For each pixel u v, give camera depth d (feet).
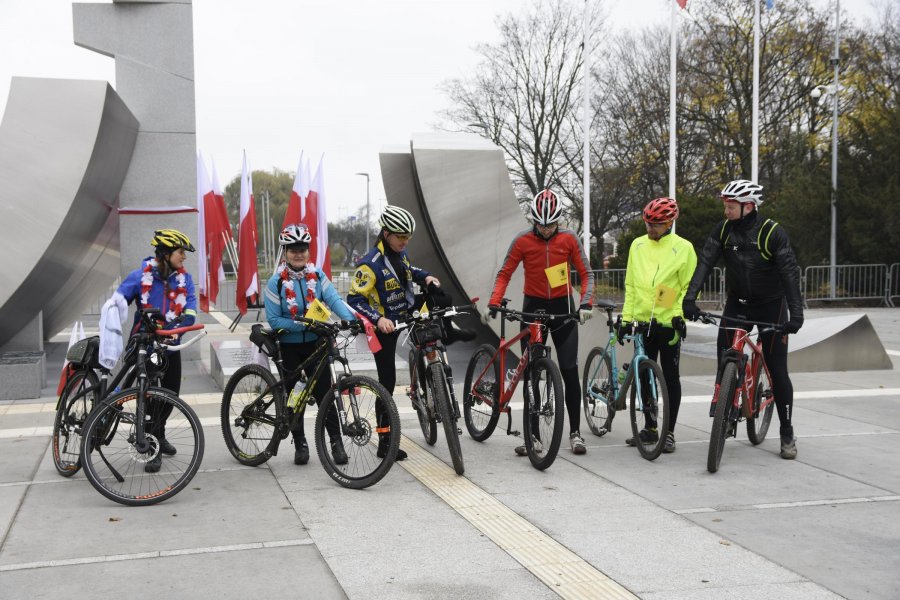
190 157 33.73
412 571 11.25
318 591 10.56
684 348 32.68
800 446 18.95
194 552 12.01
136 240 33.37
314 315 15.97
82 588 10.66
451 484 15.79
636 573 11.14
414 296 17.85
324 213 40.24
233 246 54.75
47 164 26.37
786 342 18.01
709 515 13.76
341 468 16.19
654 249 18.44
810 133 96.99
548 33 97.25
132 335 16.44
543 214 17.71
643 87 97.50
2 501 14.65
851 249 79.36
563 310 18.43
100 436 15.01
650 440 17.80
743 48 92.53
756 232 17.52
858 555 11.82
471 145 30.94
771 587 10.64
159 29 33.17
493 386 18.65
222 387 27.17
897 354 37.11
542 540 12.51
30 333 31.07
